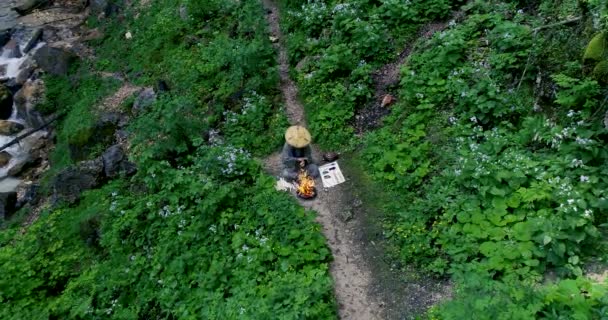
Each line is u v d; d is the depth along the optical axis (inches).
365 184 411.2
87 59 777.6
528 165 339.9
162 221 422.0
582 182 316.8
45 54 776.9
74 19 920.9
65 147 654.5
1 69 849.5
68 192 529.3
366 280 343.3
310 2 621.3
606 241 295.1
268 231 376.5
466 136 397.1
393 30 519.5
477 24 458.6
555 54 383.6
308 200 412.2
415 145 414.0
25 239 488.1
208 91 561.6
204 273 359.9
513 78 407.2
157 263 389.1
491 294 273.7
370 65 494.0
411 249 342.0
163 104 537.6
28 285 426.6
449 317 268.4
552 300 256.8
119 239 429.7
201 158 446.6
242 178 436.1
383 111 462.6
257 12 617.6
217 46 605.6
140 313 367.2
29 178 666.2
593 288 259.4
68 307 390.9
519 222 317.7
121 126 604.7
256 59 533.0
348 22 524.4
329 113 474.9
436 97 431.5
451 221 343.9
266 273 344.8
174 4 759.7
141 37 752.3
